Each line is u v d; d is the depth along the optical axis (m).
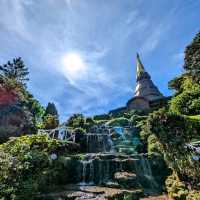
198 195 11.91
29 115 31.50
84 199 12.77
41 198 13.02
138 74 78.94
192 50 33.62
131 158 18.78
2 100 27.92
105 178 17.23
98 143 27.33
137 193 14.28
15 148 15.66
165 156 15.32
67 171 17.17
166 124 14.70
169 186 14.77
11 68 64.12
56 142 18.58
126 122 34.25
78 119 33.03
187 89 31.97
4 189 12.30
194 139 14.16
